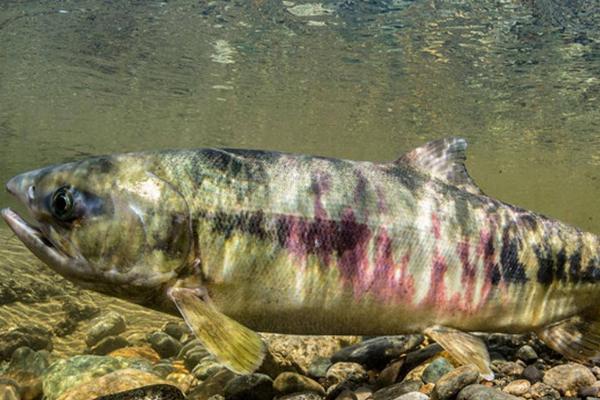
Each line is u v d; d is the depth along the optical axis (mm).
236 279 579
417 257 622
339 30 2494
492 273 647
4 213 599
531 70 2791
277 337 817
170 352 976
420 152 663
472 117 3643
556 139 4000
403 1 2201
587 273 684
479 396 574
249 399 686
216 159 592
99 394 638
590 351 678
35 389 791
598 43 2428
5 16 2582
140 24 2582
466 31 2432
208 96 3639
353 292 605
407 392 640
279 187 596
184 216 566
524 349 729
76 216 571
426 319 633
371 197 620
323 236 597
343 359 763
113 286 579
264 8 2336
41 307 1219
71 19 2592
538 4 2172
